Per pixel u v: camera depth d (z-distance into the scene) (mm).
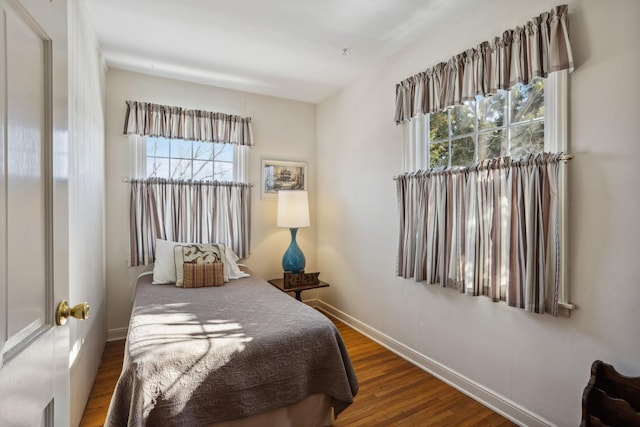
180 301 2264
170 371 1438
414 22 2320
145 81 3178
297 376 1721
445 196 2293
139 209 3074
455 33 2289
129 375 1408
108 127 3014
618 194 1512
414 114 2551
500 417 1966
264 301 2279
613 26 1527
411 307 2652
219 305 2180
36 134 743
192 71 3123
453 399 2145
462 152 2338
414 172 2621
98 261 2508
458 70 2205
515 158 1980
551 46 1687
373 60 2926
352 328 3363
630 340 1476
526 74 1828
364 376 2430
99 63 2652
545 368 1779
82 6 1962
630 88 1476
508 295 1871
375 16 2246
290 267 3484
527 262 1775
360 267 3270
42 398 744
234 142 3516
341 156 3580
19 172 665
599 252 1574
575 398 1657
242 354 1589
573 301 1665
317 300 4070
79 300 1819
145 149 3150
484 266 2045
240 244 3539
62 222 868
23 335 673
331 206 3758
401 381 2361
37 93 750
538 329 1812
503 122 2064
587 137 1613
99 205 2582
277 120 3834
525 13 1872
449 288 2326
